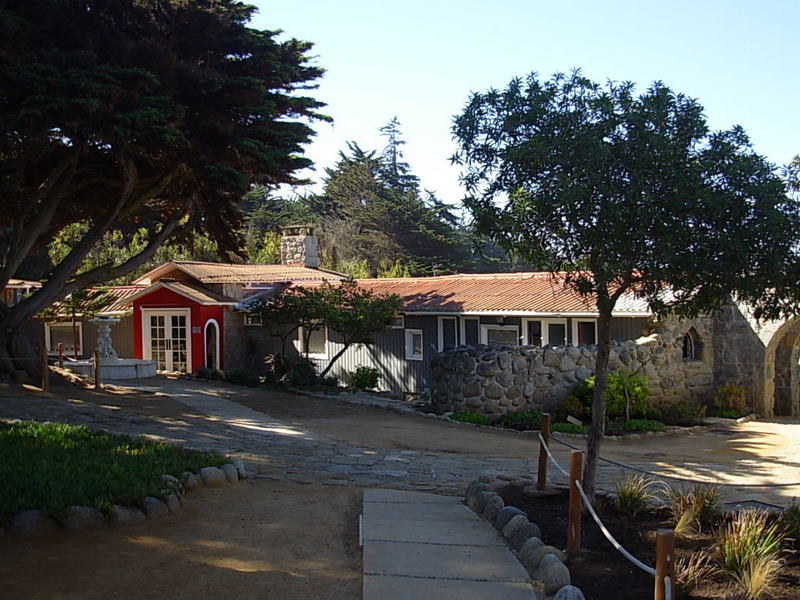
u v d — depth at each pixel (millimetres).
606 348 7785
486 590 5672
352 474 10211
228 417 15453
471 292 23812
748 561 5684
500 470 11023
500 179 7551
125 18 14578
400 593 5570
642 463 12508
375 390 24844
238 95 14383
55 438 9680
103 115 12414
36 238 16734
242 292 27391
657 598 4320
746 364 19609
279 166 15664
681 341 19438
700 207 6613
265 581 5750
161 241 18156
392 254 50062
